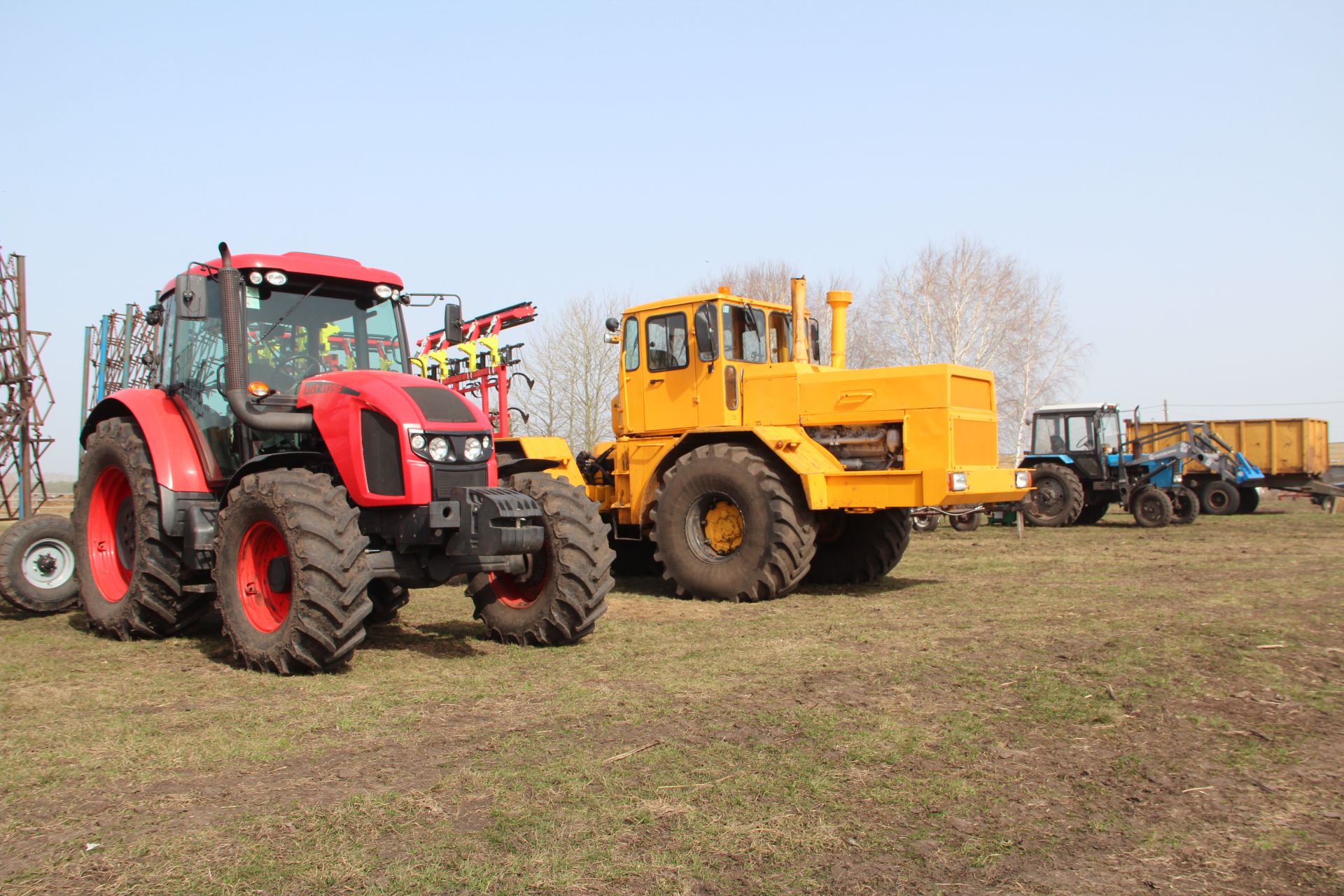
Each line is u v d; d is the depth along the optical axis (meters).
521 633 5.81
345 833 2.95
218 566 5.47
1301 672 5.06
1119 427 17.42
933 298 33.16
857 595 8.22
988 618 6.79
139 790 3.33
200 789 3.34
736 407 8.64
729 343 8.70
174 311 6.54
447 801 3.21
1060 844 2.92
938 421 7.68
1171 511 16.66
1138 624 6.45
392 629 6.50
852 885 2.63
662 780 3.41
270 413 5.54
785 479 8.10
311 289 6.16
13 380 10.62
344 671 5.13
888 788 3.36
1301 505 23.45
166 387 6.49
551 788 3.34
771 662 5.34
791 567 7.87
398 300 6.49
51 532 7.35
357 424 5.25
